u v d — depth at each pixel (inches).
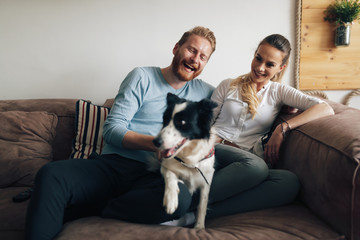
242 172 48.1
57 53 83.4
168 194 40.3
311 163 46.1
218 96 65.9
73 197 42.2
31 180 62.5
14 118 68.7
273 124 65.6
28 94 85.3
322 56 86.4
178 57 55.7
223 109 63.5
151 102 57.0
